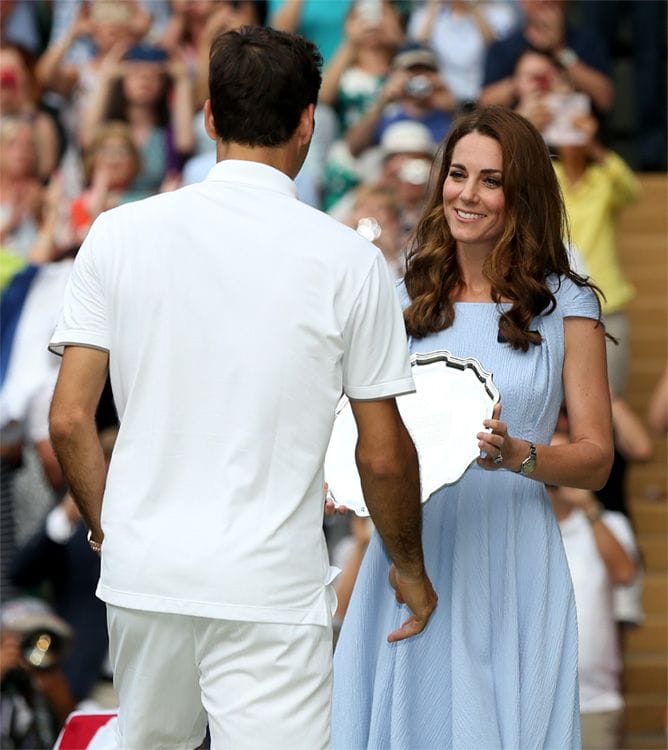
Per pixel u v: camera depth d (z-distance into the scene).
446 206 12.14
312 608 9.87
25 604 19.62
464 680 11.73
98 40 28.23
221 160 10.41
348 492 11.89
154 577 9.70
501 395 11.91
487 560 11.94
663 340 29.61
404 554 10.73
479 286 12.34
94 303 10.19
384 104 26.64
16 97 27.16
